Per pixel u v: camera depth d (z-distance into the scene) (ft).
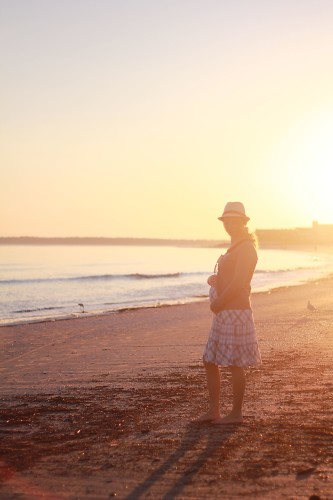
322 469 13.47
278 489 12.46
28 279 159.33
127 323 56.39
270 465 13.82
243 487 12.65
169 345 39.29
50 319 62.75
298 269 222.28
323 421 17.56
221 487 12.69
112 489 12.87
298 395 21.47
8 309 80.18
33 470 14.21
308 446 15.14
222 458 14.42
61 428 18.13
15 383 27.45
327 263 295.69
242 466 13.84
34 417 19.81
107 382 26.35
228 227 17.13
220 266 17.15
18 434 17.65
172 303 83.30
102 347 39.93
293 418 18.02
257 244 17.40
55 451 15.67
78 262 310.86
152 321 57.62
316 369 27.07
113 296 104.27
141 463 14.38
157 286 132.26
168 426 17.69
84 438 16.84
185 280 158.10
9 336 48.34
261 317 57.06
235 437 16.11
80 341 44.06
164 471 13.76
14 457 15.28
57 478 13.62
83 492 12.76
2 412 20.79
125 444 16.01
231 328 16.80
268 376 25.63
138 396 22.62
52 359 35.27
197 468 13.84
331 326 47.70
